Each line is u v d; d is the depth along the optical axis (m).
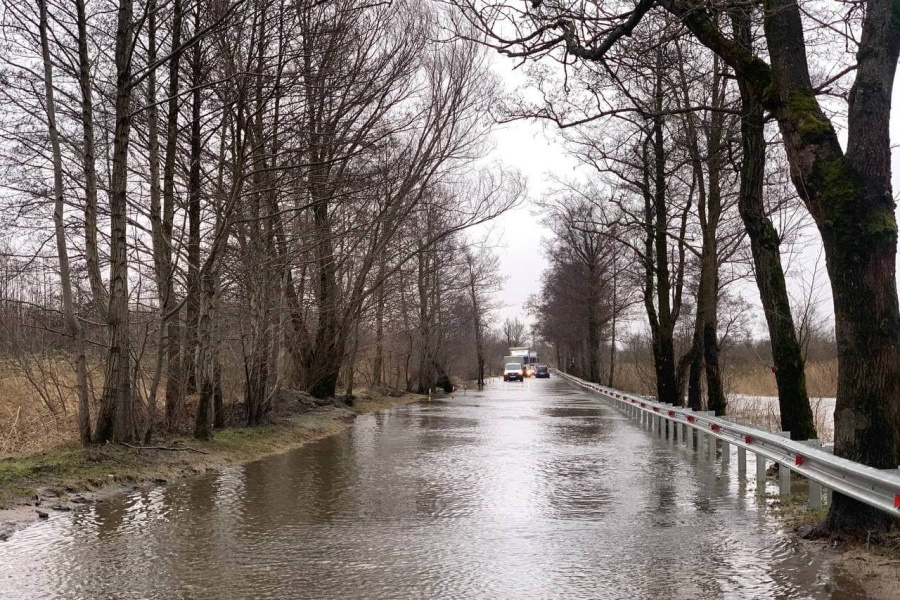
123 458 13.05
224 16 13.78
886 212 8.00
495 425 25.64
